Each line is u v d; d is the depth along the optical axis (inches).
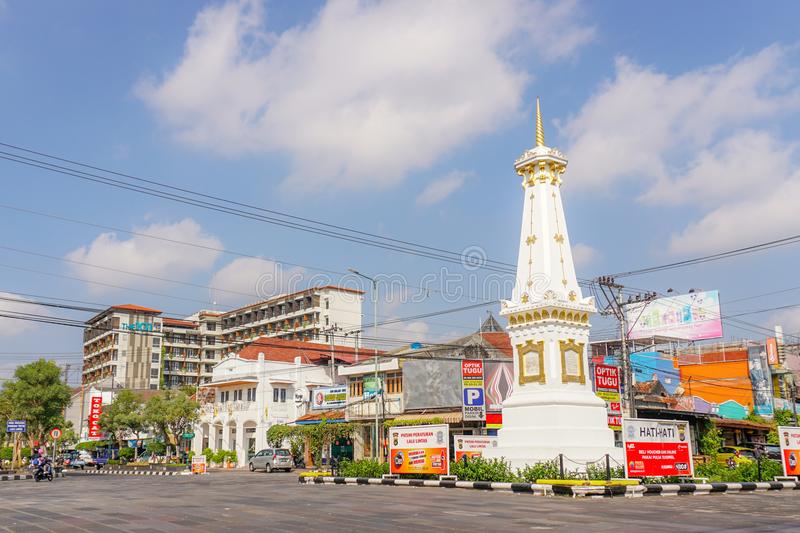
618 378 1760.6
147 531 546.6
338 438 2117.4
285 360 2664.9
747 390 2479.1
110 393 3545.8
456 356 2048.5
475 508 706.8
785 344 2719.0
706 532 510.3
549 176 1165.7
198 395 2810.0
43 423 2375.7
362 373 2129.7
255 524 584.1
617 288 1654.8
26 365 2365.9
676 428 981.8
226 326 4719.5
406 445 1144.2
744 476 1088.8
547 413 1054.4
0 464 2726.4
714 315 2407.7
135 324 4084.6
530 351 1106.7
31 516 682.8
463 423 1777.8
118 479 1644.9
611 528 537.3
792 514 644.1
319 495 913.5
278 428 2269.9
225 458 2508.6
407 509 699.4
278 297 4377.5
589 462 989.2
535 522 581.6
